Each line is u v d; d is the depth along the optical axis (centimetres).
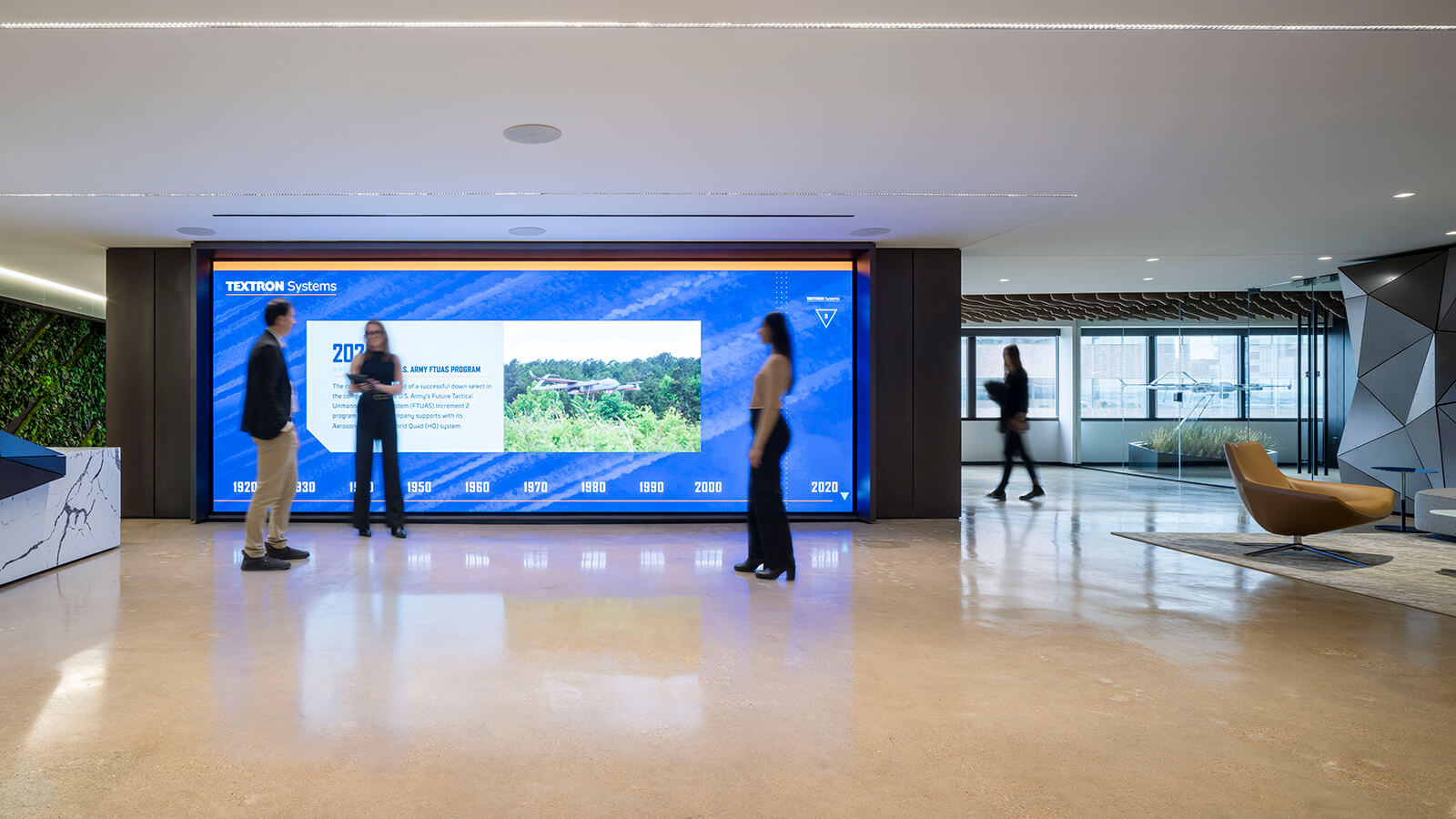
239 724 285
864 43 349
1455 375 823
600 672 343
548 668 348
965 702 311
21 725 283
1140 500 1015
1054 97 412
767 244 784
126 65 365
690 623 422
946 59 366
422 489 797
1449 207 653
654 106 423
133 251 786
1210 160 523
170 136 462
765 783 243
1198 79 389
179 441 791
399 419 797
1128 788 240
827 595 487
